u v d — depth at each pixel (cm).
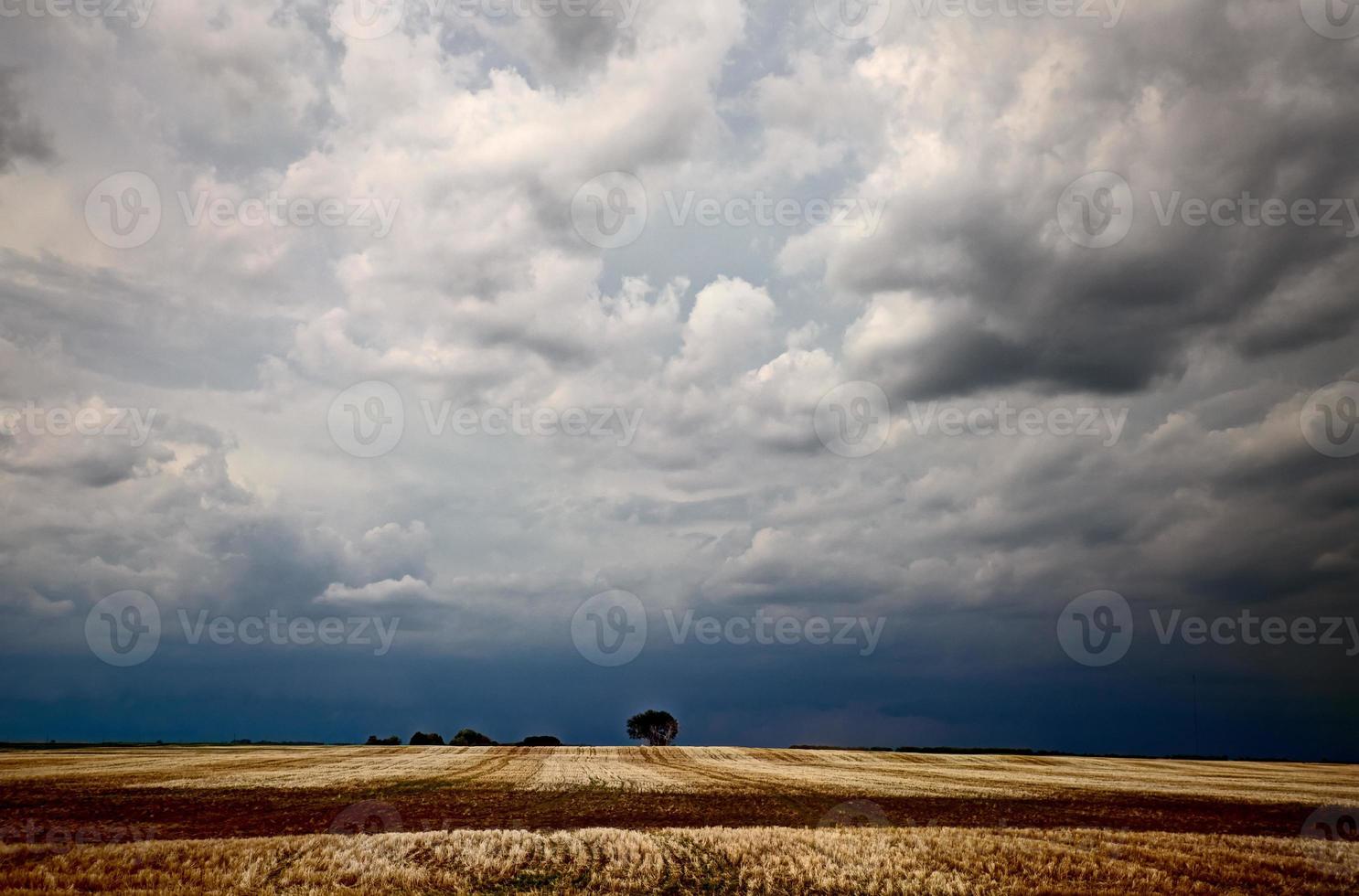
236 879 2055
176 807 3309
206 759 6069
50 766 5069
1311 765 7975
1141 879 2177
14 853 2214
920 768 6600
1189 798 4309
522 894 2080
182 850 2255
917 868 2264
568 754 7362
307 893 1978
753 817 3381
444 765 5819
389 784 4338
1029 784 5078
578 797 3938
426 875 2158
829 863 2289
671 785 4581
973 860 2325
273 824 2972
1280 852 2497
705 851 2416
